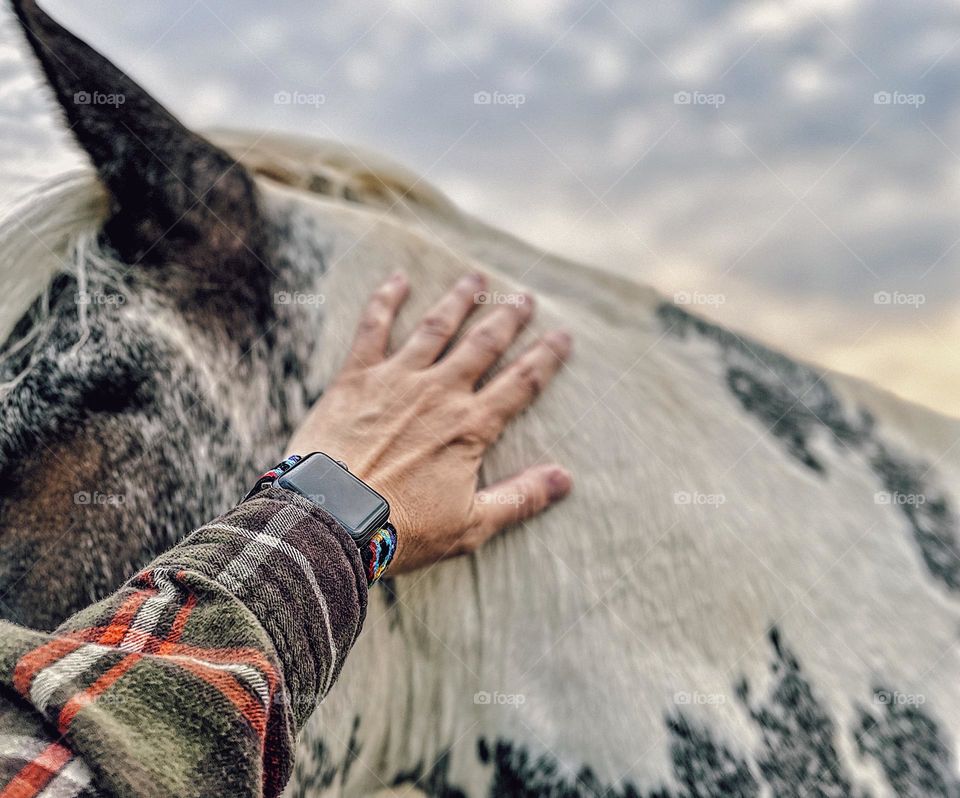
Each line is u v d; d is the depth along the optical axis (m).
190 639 0.44
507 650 0.97
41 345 0.78
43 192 0.82
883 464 1.12
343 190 1.21
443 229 1.25
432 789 0.99
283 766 0.45
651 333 1.15
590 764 0.91
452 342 0.99
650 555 0.97
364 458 0.82
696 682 0.93
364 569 0.59
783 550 1.01
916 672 0.98
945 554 1.07
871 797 0.93
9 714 0.38
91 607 0.47
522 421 0.98
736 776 0.90
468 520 0.87
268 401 0.93
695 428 1.06
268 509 0.55
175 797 0.37
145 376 0.83
